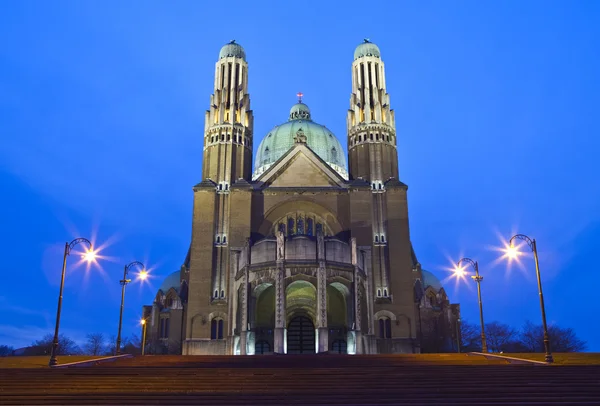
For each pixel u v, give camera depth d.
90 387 26.25
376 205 76.50
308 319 68.62
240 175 79.69
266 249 62.59
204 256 73.06
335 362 42.75
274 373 30.70
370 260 67.44
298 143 78.88
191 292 71.50
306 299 67.62
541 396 22.95
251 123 85.00
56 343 40.44
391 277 72.31
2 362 44.81
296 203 76.12
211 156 80.00
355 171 81.56
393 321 70.62
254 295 61.78
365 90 84.69
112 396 23.58
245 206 74.00
